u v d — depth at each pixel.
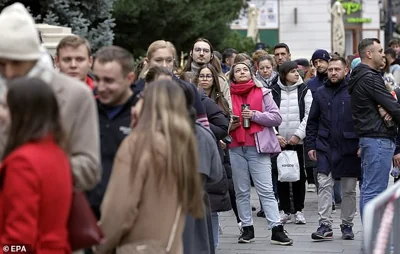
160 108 9.17
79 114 9.05
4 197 7.89
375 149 17.11
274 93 21.38
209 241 13.70
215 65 18.95
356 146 18.41
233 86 18.91
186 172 9.12
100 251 9.06
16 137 7.92
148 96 9.30
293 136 20.86
